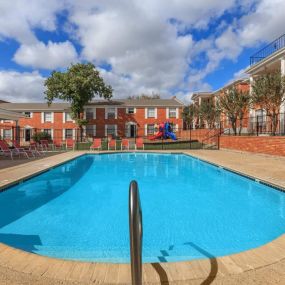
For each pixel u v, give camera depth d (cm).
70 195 789
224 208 655
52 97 3306
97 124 3662
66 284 265
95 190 857
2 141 1580
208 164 1349
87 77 3312
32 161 1346
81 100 3350
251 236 484
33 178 966
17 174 941
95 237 478
